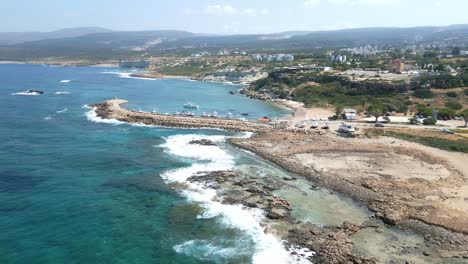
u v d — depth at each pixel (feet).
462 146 311.68
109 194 226.79
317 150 312.50
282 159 291.17
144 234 184.24
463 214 199.72
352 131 360.89
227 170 268.00
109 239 179.11
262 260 163.73
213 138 360.69
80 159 287.28
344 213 206.28
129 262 162.50
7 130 369.09
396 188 234.17
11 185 234.38
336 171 264.72
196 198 222.07
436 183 241.55
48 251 167.32
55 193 225.56
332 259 161.68
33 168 265.13
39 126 391.65
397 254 166.61
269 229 187.62
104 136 359.87
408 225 191.42
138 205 213.46
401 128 378.53
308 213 205.57
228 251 170.60
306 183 247.91
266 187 237.66
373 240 178.40
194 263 162.50
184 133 382.22
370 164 278.67
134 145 329.72
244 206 212.02
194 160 290.76
